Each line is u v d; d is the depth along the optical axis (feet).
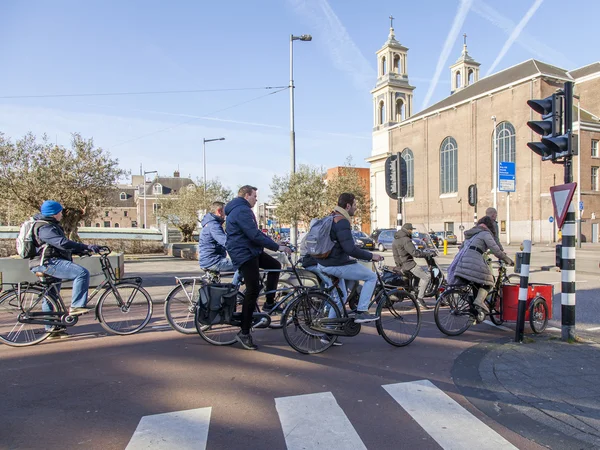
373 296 18.47
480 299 20.31
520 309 18.76
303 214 68.03
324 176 72.59
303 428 10.73
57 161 47.11
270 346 18.24
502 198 138.62
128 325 20.34
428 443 10.03
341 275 17.56
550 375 14.42
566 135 17.89
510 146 137.18
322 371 15.03
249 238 16.98
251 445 9.94
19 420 11.25
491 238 20.10
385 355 16.99
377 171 197.67
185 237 102.78
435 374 14.69
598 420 11.18
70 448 9.83
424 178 171.94
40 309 18.45
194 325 20.33
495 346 18.01
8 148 46.44
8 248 62.64
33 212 48.80
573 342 18.40
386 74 193.16
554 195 19.01
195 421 11.13
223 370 15.15
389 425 10.91
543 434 10.46
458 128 156.25
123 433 10.53
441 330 19.95
